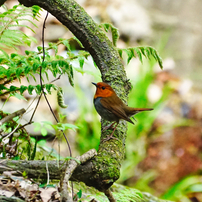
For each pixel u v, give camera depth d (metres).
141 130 12.87
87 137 11.71
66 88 12.27
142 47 5.13
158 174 13.40
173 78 16.98
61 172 3.68
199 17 21.78
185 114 16.25
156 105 13.52
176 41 20.95
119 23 18.09
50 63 3.85
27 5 4.73
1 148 4.67
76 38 5.06
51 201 3.71
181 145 14.43
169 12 21.75
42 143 5.81
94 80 13.39
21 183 3.87
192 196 13.00
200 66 20.58
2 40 4.45
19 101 10.76
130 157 12.57
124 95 5.22
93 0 18.08
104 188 3.72
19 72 3.96
